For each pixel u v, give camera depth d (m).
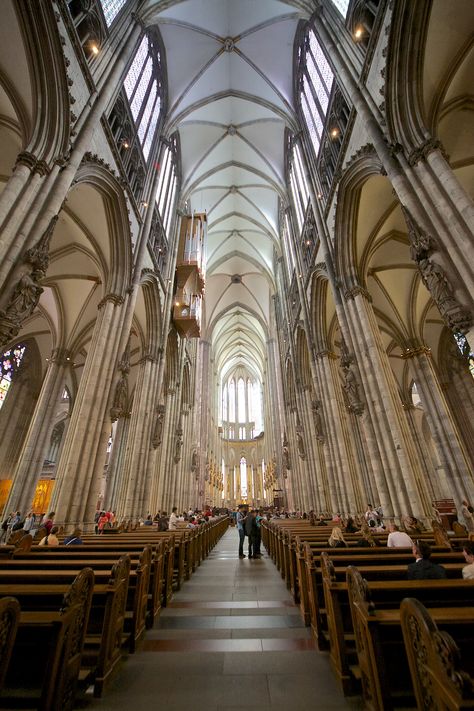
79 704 2.78
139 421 15.97
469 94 9.42
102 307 12.84
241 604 5.57
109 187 11.94
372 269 16.30
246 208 30.52
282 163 24.55
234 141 24.61
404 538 5.96
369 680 2.61
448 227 6.80
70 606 2.61
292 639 4.06
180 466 26.05
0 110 9.46
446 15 8.12
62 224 14.12
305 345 22.23
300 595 5.11
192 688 3.02
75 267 16.69
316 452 19.88
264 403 48.16
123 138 13.91
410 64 8.42
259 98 21.08
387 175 8.63
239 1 17.64
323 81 15.27
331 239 14.34
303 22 17.28
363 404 11.27
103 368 11.70
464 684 1.47
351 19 11.57
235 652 3.73
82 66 9.82
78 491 9.78
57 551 5.75
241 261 37.59
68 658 2.61
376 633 2.50
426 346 17.67
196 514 25.31
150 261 16.77
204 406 39.56
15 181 7.36
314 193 16.36
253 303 43.38
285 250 27.31
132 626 3.83
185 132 23.12
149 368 17.06
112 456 20.94
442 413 16.23
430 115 8.59
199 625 4.58
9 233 6.82
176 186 23.22
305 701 2.82
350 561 4.51
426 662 1.85
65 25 9.14
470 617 2.31
